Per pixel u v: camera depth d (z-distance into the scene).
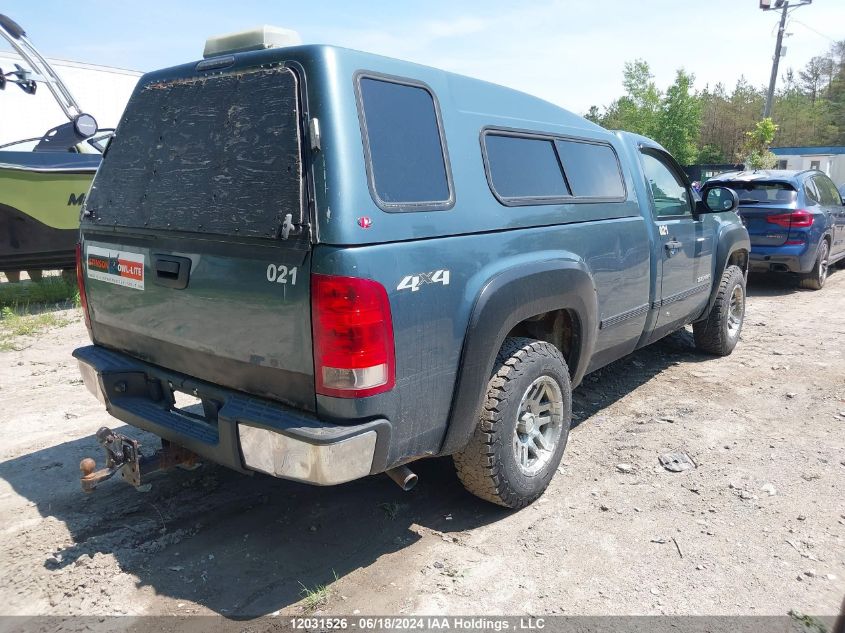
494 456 3.11
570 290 3.46
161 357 3.13
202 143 2.80
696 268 5.28
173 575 2.89
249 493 3.62
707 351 6.16
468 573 2.90
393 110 2.68
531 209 3.31
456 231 2.82
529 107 3.63
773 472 3.84
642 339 4.73
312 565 2.97
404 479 2.78
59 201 7.96
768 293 9.59
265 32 2.77
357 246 2.39
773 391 5.23
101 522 3.30
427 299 2.65
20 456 4.05
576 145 3.91
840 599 2.73
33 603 2.70
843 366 5.82
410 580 2.86
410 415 2.66
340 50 2.53
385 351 2.48
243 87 2.69
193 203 2.79
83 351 3.50
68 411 4.80
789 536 3.19
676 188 5.11
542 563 2.97
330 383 2.41
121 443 2.93
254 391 2.71
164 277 2.94
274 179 2.50
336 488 3.68
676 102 43.66
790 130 68.25
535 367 3.23
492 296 2.91
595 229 3.82
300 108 2.48
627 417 4.70
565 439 3.60
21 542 3.12
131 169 3.17
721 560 2.99
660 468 3.89
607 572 2.91
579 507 3.46
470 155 3.01
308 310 2.41
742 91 62.59
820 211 9.41
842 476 3.79
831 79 82.19
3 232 8.00
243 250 2.59
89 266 3.44
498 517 3.37
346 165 2.41
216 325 2.75
